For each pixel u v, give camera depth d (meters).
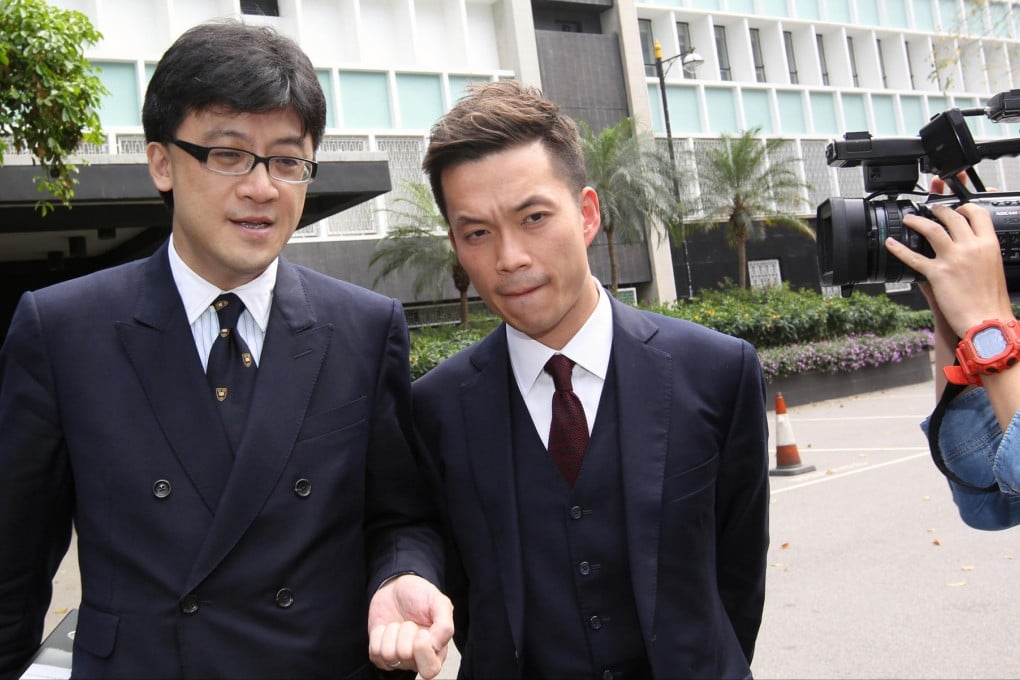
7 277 15.29
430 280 19.92
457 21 22.42
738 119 27.16
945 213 1.73
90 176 9.40
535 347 1.98
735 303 18.75
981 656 4.10
